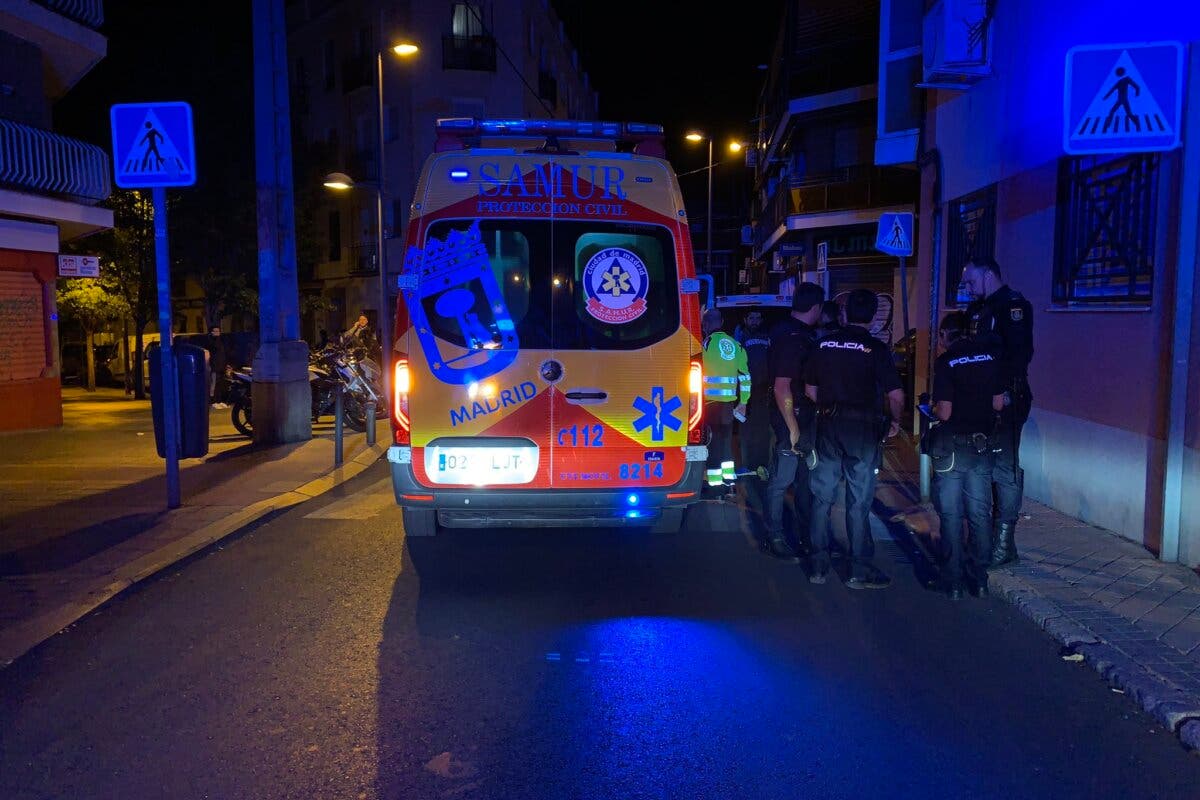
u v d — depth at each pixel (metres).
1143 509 6.31
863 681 4.30
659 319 5.71
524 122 5.92
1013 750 3.64
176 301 43.62
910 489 8.70
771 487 6.47
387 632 4.96
